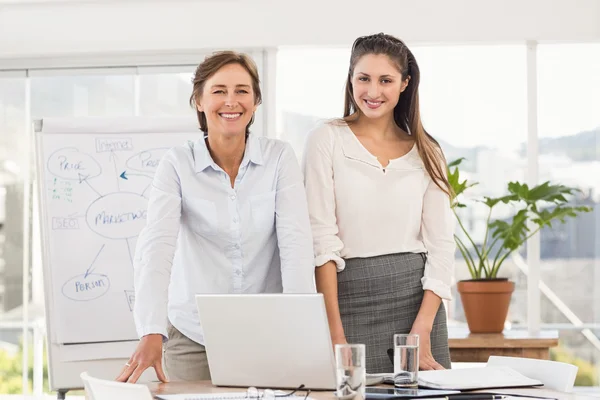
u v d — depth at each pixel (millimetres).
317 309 1955
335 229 2596
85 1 5148
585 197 5109
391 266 2580
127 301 4133
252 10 5078
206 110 2334
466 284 4434
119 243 4176
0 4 5199
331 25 5031
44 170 4203
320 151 2615
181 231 2447
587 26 4930
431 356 2494
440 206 2648
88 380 1938
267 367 2055
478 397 1876
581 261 5086
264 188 2395
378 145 2652
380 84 2568
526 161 5102
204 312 2088
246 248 2398
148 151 4277
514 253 5086
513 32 4965
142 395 1742
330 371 1985
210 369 2125
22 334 5324
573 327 5082
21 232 5340
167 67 5230
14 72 5316
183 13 5113
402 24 5000
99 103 5270
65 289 4105
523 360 2338
